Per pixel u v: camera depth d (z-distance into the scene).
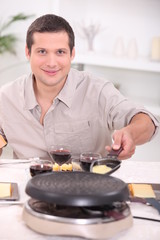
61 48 1.94
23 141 2.15
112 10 4.44
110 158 1.56
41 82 2.02
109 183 1.25
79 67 4.42
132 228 1.28
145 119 1.94
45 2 4.45
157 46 4.11
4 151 3.84
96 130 2.15
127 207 1.26
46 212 1.20
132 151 1.76
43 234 1.22
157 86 4.46
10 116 2.15
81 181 1.26
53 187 1.21
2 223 1.28
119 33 4.45
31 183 1.23
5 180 1.68
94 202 1.14
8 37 4.51
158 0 4.29
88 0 4.44
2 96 2.17
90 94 2.14
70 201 1.14
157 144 4.20
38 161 1.61
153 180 1.75
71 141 2.14
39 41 1.93
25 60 4.64
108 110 2.10
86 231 1.16
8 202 1.41
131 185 1.55
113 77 4.57
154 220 1.34
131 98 4.45
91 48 4.41
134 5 4.37
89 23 4.47
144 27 4.38
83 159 1.67
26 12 4.54
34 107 2.10
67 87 2.10
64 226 1.16
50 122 2.10
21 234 1.22
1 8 4.61
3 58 4.71
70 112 2.12
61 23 1.94
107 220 1.18
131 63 4.09
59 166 1.76
